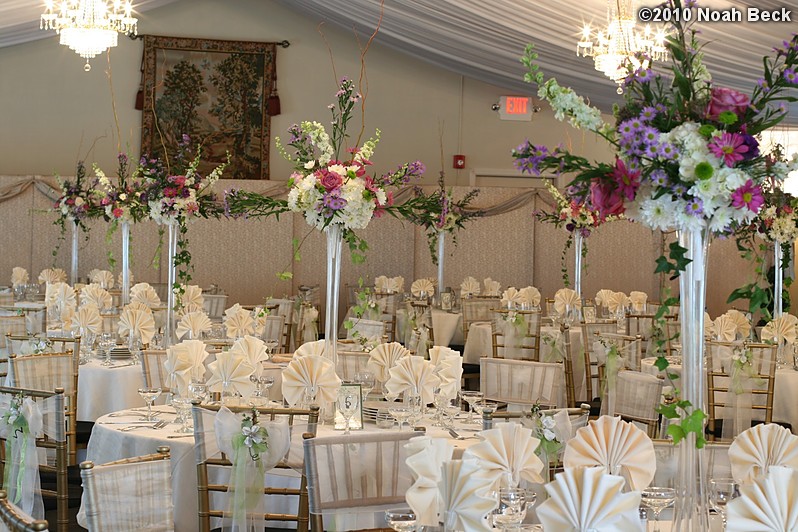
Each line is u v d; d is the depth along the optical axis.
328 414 4.80
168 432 4.50
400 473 3.55
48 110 13.37
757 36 7.91
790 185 11.55
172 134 13.51
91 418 6.52
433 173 13.92
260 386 5.16
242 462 3.80
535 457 3.12
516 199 13.45
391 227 13.34
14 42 13.04
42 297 11.02
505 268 13.50
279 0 13.66
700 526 2.70
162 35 13.49
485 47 11.55
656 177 2.69
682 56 2.85
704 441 2.71
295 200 5.05
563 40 10.43
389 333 10.36
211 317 10.46
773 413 6.68
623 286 13.52
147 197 6.86
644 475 3.14
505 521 2.86
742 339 8.09
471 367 9.73
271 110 13.55
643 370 7.04
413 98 13.92
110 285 11.64
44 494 4.30
